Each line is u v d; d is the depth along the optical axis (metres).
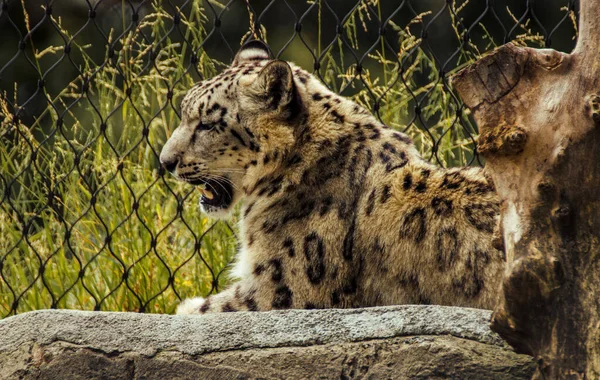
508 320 7.90
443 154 13.57
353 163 10.55
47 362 9.03
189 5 23.61
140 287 13.49
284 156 10.72
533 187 8.01
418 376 8.57
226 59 24.52
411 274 10.09
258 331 9.02
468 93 8.35
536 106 8.15
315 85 11.25
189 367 8.91
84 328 9.18
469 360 8.55
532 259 7.74
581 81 8.07
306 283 10.24
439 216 10.08
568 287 7.71
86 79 13.69
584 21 8.24
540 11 26.33
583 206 7.90
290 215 10.50
